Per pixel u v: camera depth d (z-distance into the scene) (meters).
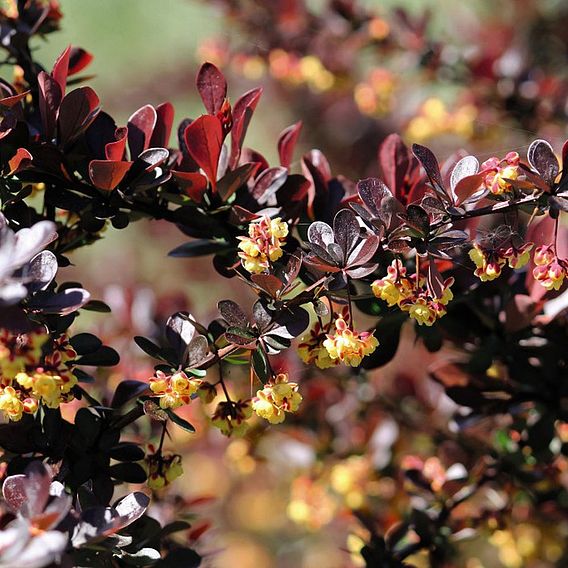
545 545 1.10
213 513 1.82
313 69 1.46
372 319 1.27
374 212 0.90
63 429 0.91
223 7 1.47
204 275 2.06
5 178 0.91
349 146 2.19
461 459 1.03
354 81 1.52
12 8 0.99
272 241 0.89
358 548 1.08
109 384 1.08
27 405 0.88
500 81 1.36
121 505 0.88
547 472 1.05
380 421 1.12
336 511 1.15
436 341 0.99
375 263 0.89
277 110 2.26
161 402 0.90
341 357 0.89
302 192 0.94
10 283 0.84
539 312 0.97
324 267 0.89
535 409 1.01
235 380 1.07
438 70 1.42
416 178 0.95
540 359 1.00
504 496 1.08
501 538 1.09
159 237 2.23
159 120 0.93
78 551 0.88
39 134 0.93
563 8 1.79
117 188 0.92
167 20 3.33
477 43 1.57
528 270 0.97
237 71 1.56
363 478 1.12
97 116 0.93
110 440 0.92
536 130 1.35
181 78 2.51
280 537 1.82
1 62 0.98
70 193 0.92
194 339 0.90
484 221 1.04
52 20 1.01
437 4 2.15
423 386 1.14
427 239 0.89
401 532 1.03
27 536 0.84
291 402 0.90
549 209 0.89
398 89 1.53
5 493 0.87
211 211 0.94
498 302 0.99
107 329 1.11
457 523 1.04
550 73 1.65
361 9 1.45
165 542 1.01
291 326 0.90
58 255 0.93
